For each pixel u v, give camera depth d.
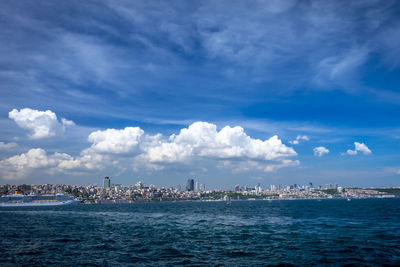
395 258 33.75
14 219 108.00
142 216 122.56
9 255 38.00
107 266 31.56
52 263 33.25
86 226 78.06
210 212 152.62
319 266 30.53
